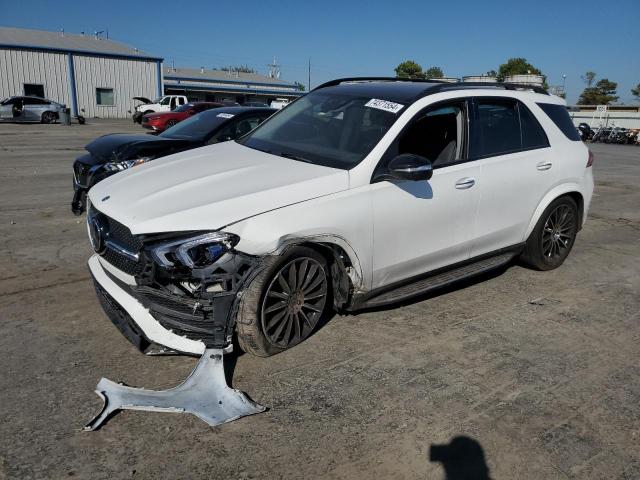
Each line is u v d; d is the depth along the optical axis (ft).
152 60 140.15
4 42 119.85
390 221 12.59
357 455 9.00
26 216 23.18
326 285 12.18
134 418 9.61
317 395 10.56
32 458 8.54
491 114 15.40
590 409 10.59
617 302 16.02
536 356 12.55
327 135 13.84
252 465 8.65
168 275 10.33
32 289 15.12
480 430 9.78
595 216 28.19
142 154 20.39
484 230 15.07
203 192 11.25
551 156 16.72
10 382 10.55
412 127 13.79
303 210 11.19
